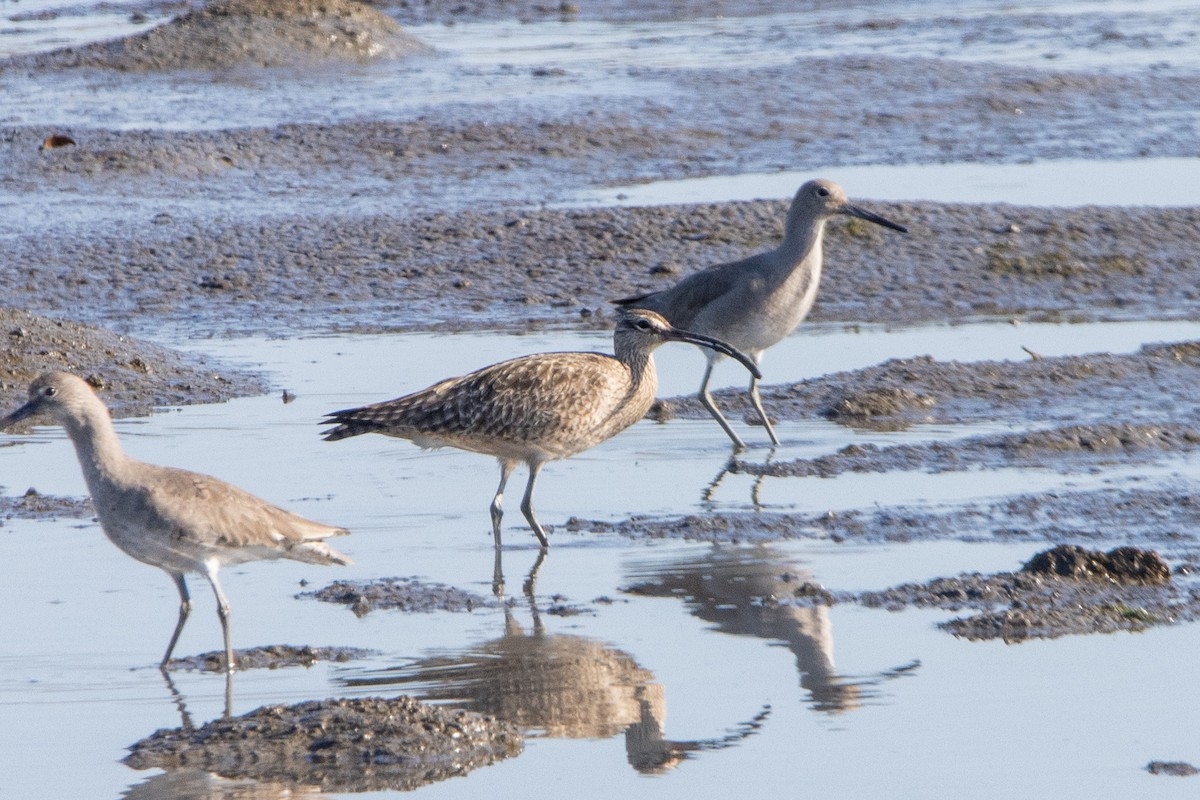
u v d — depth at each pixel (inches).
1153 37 1396.4
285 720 350.0
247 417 609.0
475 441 485.1
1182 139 1050.7
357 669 389.1
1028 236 837.2
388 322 746.2
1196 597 426.0
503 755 341.7
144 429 594.6
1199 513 495.2
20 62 1338.6
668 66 1295.5
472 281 800.9
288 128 1086.4
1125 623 411.2
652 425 622.2
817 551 471.2
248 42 1336.1
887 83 1211.9
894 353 697.6
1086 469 545.3
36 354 665.6
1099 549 463.8
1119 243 829.8
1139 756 334.6
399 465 561.6
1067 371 656.4
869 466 555.2
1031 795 317.7
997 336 721.0
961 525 489.7
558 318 746.2
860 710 360.2
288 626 418.9
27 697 371.6
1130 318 747.4
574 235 851.4
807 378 666.2
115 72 1301.7
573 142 1055.0
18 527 492.7
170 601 437.4
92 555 471.2
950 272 803.4
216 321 751.1
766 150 1039.6
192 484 389.4
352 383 647.8
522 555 474.3
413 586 447.8
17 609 428.5
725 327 613.9
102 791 323.0
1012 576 438.3
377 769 333.1
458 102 1167.0
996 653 392.5
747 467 559.8
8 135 1062.4
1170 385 641.0
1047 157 1013.2
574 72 1282.0
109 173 987.3
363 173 998.4
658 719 357.7
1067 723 351.3
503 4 1715.1
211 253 840.9
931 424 609.0
